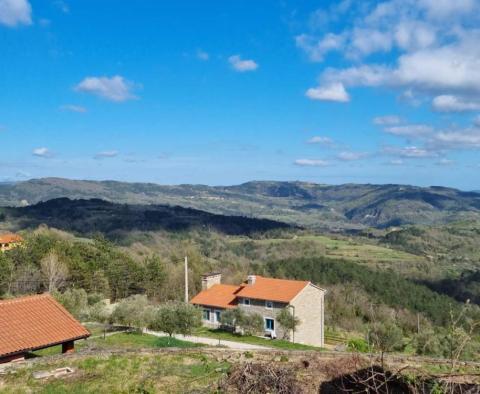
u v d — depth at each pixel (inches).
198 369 636.7
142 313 1307.8
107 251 2642.7
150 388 570.9
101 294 1980.8
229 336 1476.4
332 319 2365.9
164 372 629.6
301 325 1545.3
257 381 533.6
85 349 746.2
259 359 685.9
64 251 2436.0
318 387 538.3
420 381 471.5
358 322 2309.3
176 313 1269.7
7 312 726.5
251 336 1494.8
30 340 692.1
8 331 692.7
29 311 745.6
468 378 499.2
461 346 378.9
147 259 2652.6
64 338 721.6
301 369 584.1
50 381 606.9
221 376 580.7
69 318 762.8
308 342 1571.1
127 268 2428.6
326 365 580.7
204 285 1847.9
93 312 1467.8
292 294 1534.2
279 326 1514.5
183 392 552.4
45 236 2827.3
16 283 2037.4
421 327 2308.1
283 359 662.5
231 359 690.8
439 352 1036.5
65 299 1470.2
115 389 572.4
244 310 1536.7
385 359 651.5
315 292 1610.5
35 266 2257.6
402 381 495.5
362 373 542.3
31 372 637.9
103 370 647.1
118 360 691.4
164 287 2500.0
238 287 1761.8
